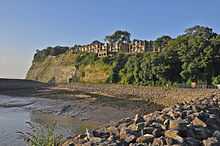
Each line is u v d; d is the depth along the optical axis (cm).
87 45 16775
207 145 959
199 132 1072
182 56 7894
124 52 14438
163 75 8306
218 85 6969
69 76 15975
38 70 19962
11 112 5241
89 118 4391
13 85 13688
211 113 1431
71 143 1116
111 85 9944
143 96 7819
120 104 6744
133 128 1148
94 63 14350
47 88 12156
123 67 11181
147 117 1365
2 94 11319
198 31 10450
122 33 16275
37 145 1100
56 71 17488
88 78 14088
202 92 6038
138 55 10681
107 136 1124
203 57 7544
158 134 1059
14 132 2884
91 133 1147
